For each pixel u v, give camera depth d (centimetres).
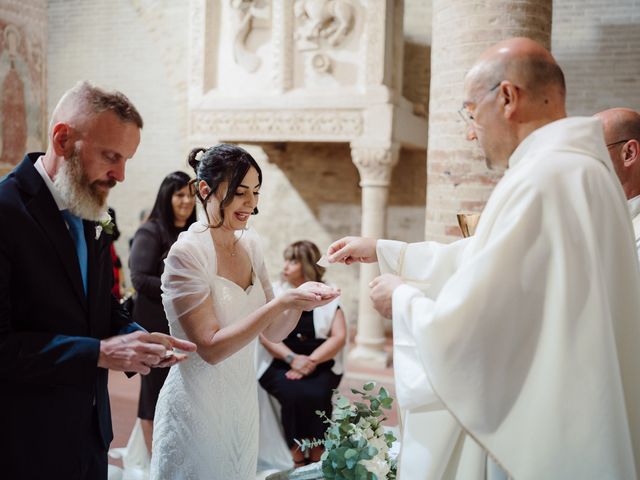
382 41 631
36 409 181
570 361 149
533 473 150
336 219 853
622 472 147
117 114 178
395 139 649
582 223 153
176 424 222
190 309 209
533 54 164
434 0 488
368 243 220
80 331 186
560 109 167
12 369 169
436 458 174
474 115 171
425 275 205
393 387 604
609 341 150
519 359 154
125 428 475
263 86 671
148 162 954
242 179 215
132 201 970
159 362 180
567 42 727
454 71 461
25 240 176
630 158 245
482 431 153
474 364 152
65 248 183
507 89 164
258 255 242
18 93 421
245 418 231
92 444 197
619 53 710
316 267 418
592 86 721
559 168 156
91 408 194
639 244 237
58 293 181
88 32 970
